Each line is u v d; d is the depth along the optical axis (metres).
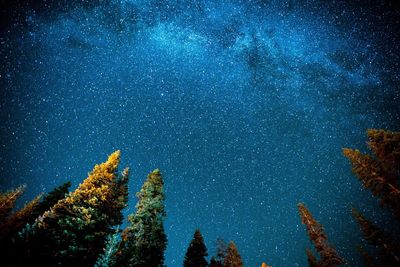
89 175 20.16
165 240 21.80
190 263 26.23
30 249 15.79
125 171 22.22
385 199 19.31
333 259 25.69
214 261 30.09
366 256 27.78
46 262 15.77
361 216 24.47
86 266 16.73
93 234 17.47
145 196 23.17
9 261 15.30
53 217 17.12
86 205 18.36
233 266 29.67
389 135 19.33
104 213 19.02
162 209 22.61
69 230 16.70
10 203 25.34
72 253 16.12
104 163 20.95
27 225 16.34
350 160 21.36
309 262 30.67
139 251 19.81
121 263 18.59
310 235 28.16
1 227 22.89
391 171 19.25
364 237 23.64
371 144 20.05
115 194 20.44
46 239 16.28
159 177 24.70
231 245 31.94
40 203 24.75
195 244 27.92
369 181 20.03
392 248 22.02
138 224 21.25
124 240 20.50
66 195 18.42
